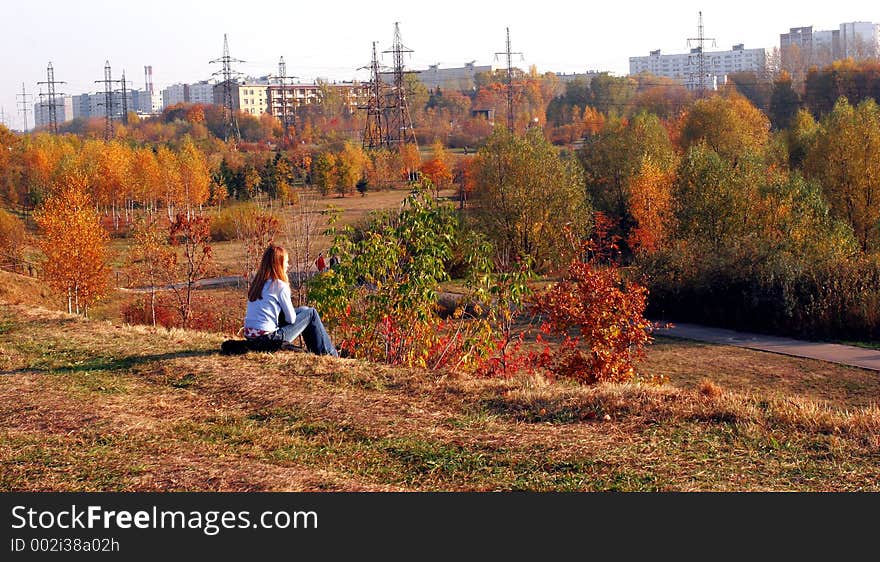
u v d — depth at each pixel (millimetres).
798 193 43812
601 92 148750
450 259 13750
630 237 55219
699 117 73125
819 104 104438
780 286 30844
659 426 6949
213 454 6582
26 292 36125
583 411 7379
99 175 83375
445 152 105250
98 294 40094
